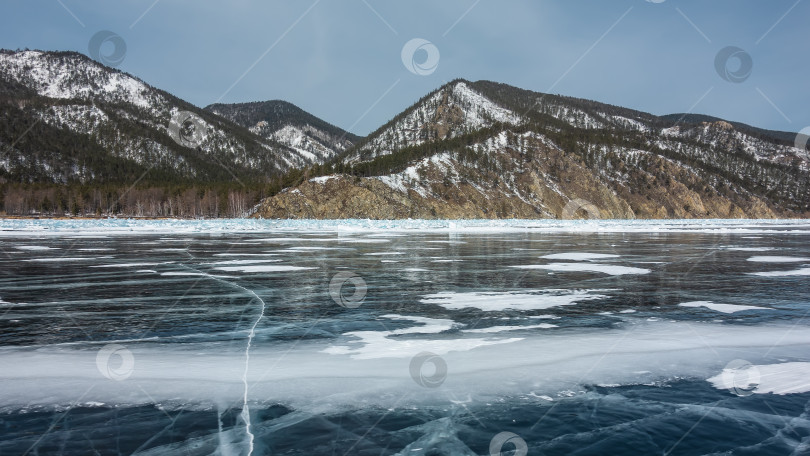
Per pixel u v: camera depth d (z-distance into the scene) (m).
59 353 8.58
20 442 5.37
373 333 9.98
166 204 112.38
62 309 12.35
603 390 6.98
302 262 23.16
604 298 13.99
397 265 22.05
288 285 16.27
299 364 7.98
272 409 6.29
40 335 9.80
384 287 15.87
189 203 110.06
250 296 14.21
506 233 53.38
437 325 10.70
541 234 51.34
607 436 5.56
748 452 5.20
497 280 17.42
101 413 6.15
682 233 55.72
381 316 11.59
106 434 5.58
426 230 60.31
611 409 6.34
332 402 6.50
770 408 6.40
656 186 157.25
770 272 19.91
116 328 10.40
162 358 8.29
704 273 19.52
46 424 5.84
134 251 28.62
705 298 14.02
